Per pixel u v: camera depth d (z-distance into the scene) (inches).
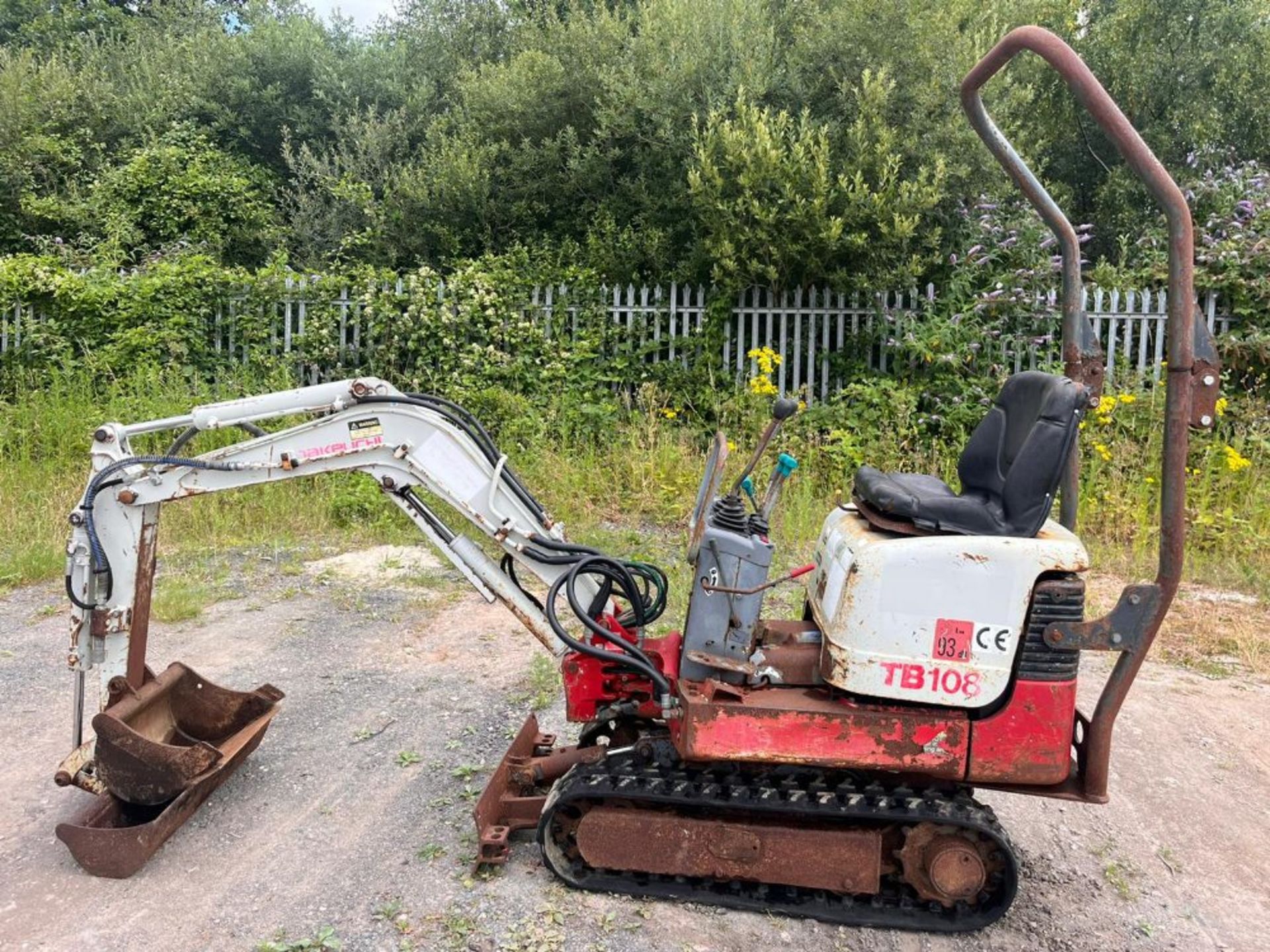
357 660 222.8
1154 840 155.7
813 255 386.6
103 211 512.4
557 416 396.2
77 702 150.3
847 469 358.0
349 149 567.2
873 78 405.4
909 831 128.9
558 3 584.1
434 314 414.0
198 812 156.1
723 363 412.2
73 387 389.7
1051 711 124.6
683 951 123.3
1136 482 335.3
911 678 124.5
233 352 426.9
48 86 574.6
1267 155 551.8
